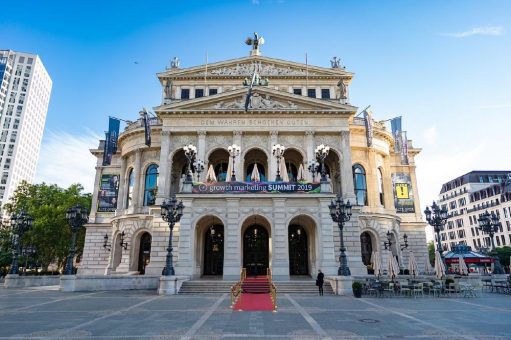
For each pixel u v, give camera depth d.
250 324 14.23
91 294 26.97
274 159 41.34
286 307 19.44
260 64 52.59
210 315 16.53
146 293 27.66
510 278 29.83
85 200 62.66
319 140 42.88
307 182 34.34
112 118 45.47
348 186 40.56
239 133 42.06
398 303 21.31
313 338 11.77
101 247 47.47
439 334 12.39
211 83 51.47
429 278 30.06
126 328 13.38
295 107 43.41
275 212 33.41
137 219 42.81
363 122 47.81
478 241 103.12
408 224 48.72
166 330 13.01
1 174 134.12
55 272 59.78
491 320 15.20
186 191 34.06
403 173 51.16
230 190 34.16
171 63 53.69
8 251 61.72
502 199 94.38
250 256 38.84
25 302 21.80
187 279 30.58
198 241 37.50
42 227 54.94
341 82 46.97
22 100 145.50
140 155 46.25
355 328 13.42
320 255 32.50
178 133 42.59
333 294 26.80
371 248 43.09
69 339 11.61
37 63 154.00
